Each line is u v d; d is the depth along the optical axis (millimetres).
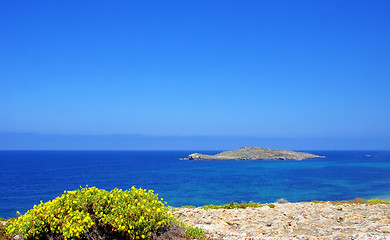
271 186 75188
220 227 13711
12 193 64750
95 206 10023
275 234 12414
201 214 17297
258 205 21094
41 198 58156
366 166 169500
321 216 16047
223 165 189125
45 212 9719
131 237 9516
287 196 58406
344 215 16062
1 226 11078
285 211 17750
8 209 47531
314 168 155125
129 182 84125
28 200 56125
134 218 9789
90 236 9492
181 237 10438
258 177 102688
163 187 72688
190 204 48906
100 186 73562
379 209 17891
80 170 135125
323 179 94250
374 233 11477
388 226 12781
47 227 9695
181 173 119875
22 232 9469
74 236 9148
